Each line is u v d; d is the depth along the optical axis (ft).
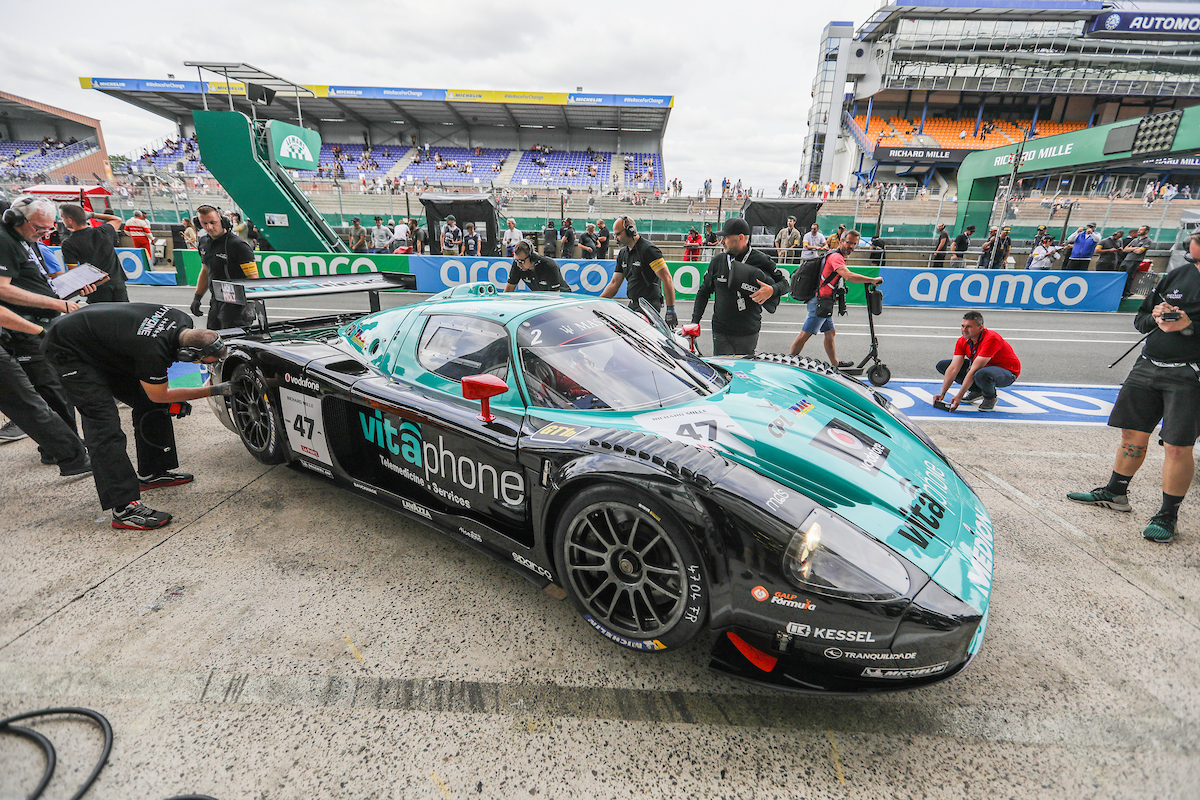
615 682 6.48
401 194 71.97
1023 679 6.58
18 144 136.87
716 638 6.22
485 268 41.68
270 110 113.29
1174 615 7.66
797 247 50.57
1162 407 9.60
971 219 59.88
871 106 138.51
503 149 123.65
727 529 5.73
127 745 5.61
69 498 10.50
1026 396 18.47
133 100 110.11
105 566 8.41
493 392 7.11
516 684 6.42
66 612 7.41
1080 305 39.63
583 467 6.41
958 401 16.55
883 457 7.50
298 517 9.87
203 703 6.10
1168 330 8.72
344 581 8.14
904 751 5.68
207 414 15.10
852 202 73.31
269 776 5.32
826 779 5.38
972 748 5.72
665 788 5.28
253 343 10.82
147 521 9.37
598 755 5.60
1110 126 47.47
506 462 7.34
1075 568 8.70
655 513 6.04
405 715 6.00
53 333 8.63
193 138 117.19
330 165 113.19
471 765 5.47
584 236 47.85
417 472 8.65
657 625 6.47
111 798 5.10
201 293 16.38
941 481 7.56
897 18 127.95
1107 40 126.00
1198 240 8.50
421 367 9.00
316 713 6.00
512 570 7.66
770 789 5.28
